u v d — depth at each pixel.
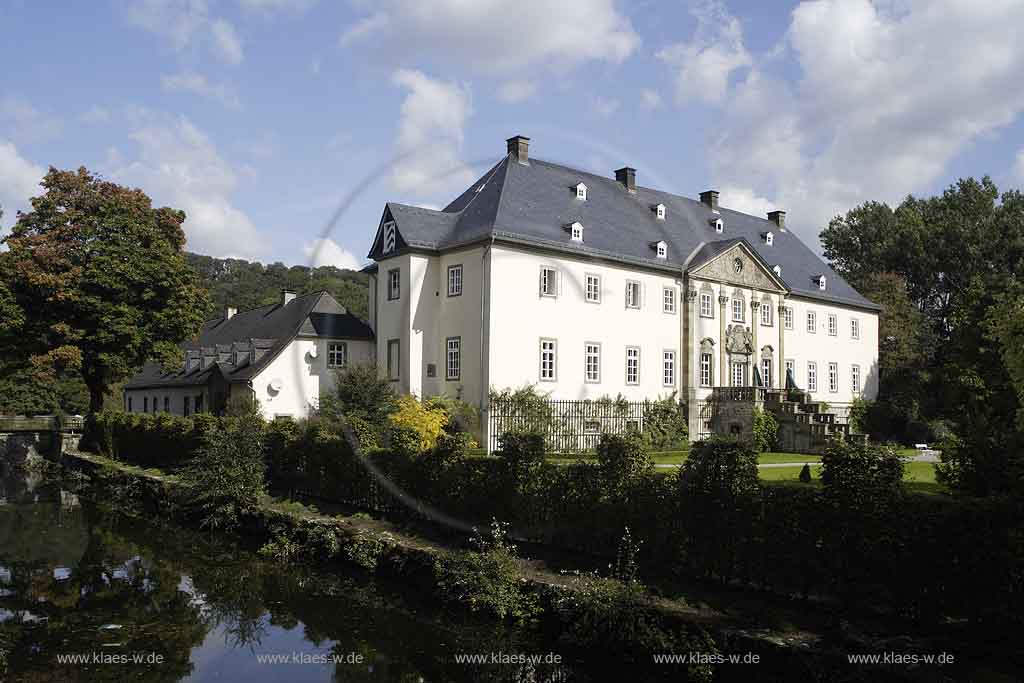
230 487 17.22
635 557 10.09
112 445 28.45
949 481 8.66
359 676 8.84
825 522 8.27
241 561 14.62
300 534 14.79
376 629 10.35
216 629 10.70
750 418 26.52
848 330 39.12
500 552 10.56
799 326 35.53
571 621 9.02
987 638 7.06
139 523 19.06
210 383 33.69
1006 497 7.16
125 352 30.31
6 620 11.15
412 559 11.92
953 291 47.16
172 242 33.38
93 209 31.16
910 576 7.57
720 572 9.25
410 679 8.70
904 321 43.88
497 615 9.91
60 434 33.50
